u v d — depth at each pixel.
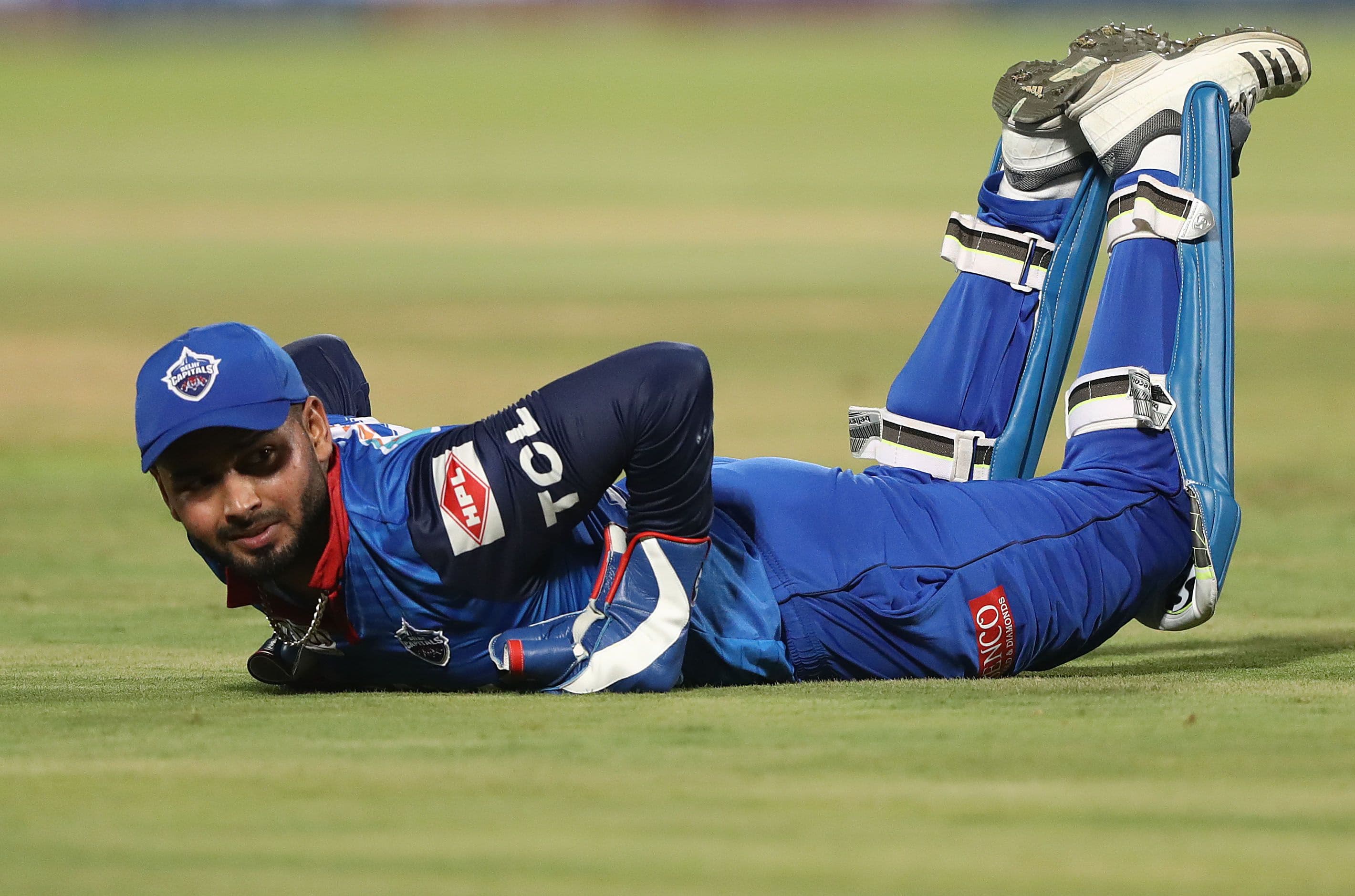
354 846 7.85
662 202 95.31
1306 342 47.50
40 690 13.11
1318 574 21.95
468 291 61.38
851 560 13.38
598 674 12.40
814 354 46.47
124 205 95.31
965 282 15.88
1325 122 137.25
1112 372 14.65
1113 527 14.12
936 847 7.82
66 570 22.83
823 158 120.62
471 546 12.02
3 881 7.31
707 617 12.95
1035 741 10.28
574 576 12.67
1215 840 7.93
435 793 8.89
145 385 11.32
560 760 9.73
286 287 62.59
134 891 7.17
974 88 182.25
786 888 7.20
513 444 12.03
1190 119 15.46
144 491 30.09
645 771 9.41
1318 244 71.00
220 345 11.37
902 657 13.51
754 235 80.44
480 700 12.15
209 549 11.84
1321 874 7.40
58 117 155.38
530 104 168.38
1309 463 31.64
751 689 12.83
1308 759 9.72
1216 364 15.15
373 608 12.22
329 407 13.91
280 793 8.89
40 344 49.00
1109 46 15.82
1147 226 15.17
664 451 12.15
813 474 13.61
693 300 58.38
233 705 11.98
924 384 15.68
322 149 130.75
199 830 8.15
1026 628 13.66
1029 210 15.85
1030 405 15.81
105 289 61.97
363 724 11.01
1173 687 12.66
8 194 100.88
